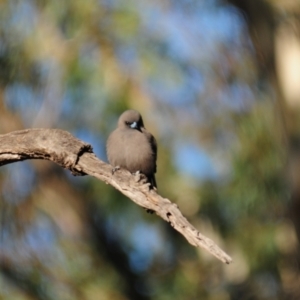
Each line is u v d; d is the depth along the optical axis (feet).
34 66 53.16
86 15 52.65
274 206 53.98
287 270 54.65
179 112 54.08
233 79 53.47
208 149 54.65
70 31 52.90
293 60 46.44
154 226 57.31
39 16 53.31
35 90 53.26
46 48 52.75
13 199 54.54
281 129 48.11
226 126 54.19
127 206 55.36
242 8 47.83
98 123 52.80
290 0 46.75
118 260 57.41
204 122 54.49
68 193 56.29
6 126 53.72
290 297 53.47
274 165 52.75
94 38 52.49
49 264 53.78
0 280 52.29
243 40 52.29
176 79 52.21
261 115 52.90
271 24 47.06
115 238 57.62
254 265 55.31
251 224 55.42
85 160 26.94
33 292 52.31
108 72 51.60
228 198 55.16
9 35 53.31
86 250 55.93
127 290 57.00
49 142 27.32
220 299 56.39
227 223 55.93
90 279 54.39
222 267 57.11
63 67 52.29
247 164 53.47
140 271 57.98
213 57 53.31
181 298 57.11
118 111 51.83
